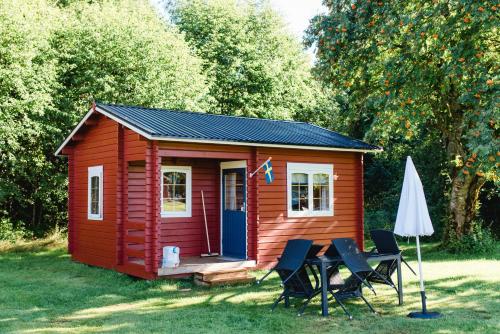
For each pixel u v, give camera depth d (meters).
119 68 21.47
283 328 7.45
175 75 22.59
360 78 14.34
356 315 8.22
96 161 14.12
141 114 12.96
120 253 12.70
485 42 12.28
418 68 12.02
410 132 12.73
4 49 17.17
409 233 8.18
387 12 11.95
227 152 12.34
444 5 11.12
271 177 12.12
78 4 24.58
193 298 9.68
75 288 10.89
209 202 14.14
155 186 11.23
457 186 16.19
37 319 8.20
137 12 25.00
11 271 13.58
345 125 19.75
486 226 22.48
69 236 15.52
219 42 28.78
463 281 10.99
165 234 13.32
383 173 26.75
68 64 20.69
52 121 20.72
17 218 22.84
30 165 21.03
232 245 13.59
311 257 8.98
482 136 9.64
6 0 17.78
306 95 31.59
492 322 7.59
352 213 14.90
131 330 7.40
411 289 10.27
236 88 29.50
